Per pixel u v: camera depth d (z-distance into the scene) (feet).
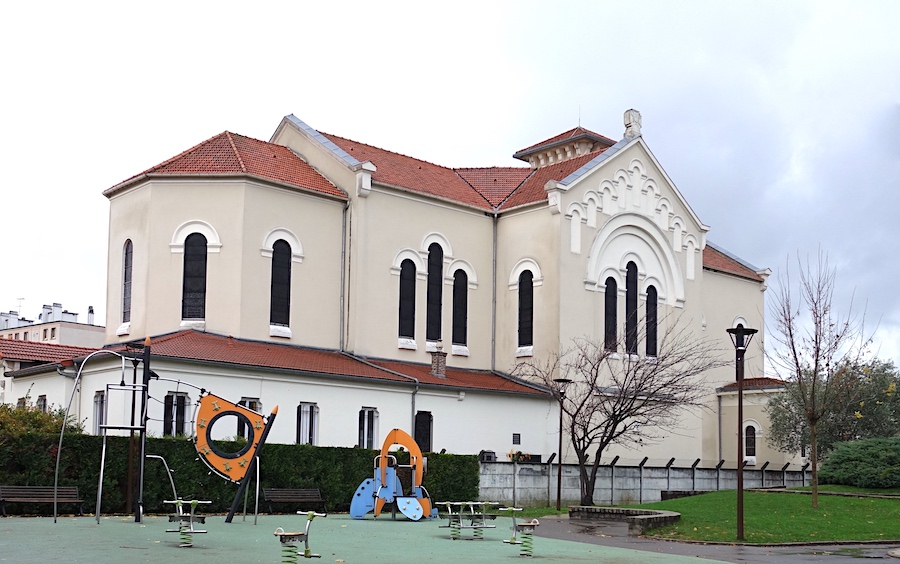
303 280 143.43
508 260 166.09
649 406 153.58
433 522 98.53
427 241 157.79
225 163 140.67
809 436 164.45
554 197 158.71
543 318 159.02
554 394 144.25
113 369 116.47
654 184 177.47
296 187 143.23
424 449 136.98
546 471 136.36
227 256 136.77
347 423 128.06
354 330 145.59
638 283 172.35
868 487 130.62
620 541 84.94
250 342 135.23
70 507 94.89
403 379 134.21
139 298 138.31
